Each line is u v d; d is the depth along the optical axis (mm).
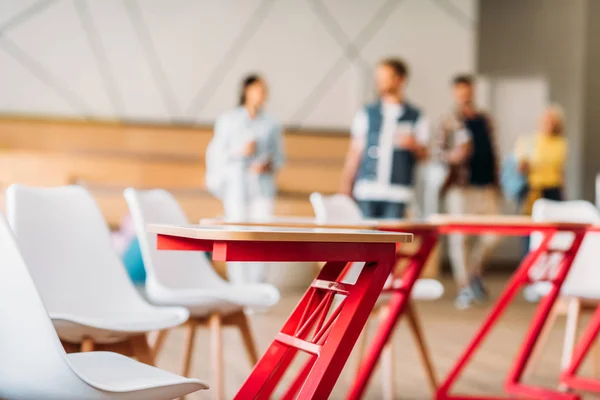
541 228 3115
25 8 7961
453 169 6598
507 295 3279
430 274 8383
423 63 8609
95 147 7918
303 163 8195
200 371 3869
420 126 5395
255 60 8391
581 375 4078
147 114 8203
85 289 2680
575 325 3719
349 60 8516
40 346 1655
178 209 3371
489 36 10477
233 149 6043
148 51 8211
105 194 7691
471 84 6586
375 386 3707
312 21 8461
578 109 10531
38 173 7441
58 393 1673
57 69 8016
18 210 2578
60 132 7859
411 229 2883
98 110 8094
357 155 5465
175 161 7977
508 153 10461
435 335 5152
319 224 2666
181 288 3277
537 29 10500
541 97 10500
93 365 1979
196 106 8289
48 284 2598
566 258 3240
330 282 2096
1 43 7918
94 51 8094
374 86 8516
